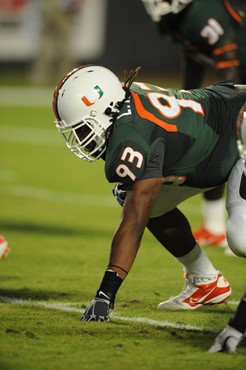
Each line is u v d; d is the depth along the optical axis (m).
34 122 52.03
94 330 14.18
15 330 14.14
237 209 13.80
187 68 24.00
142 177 13.84
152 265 20.59
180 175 14.58
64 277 19.05
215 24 22.48
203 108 14.64
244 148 12.96
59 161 39.44
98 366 12.30
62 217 27.20
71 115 14.12
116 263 13.95
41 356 12.76
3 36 71.50
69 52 70.19
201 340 13.73
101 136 14.12
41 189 32.44
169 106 14.32
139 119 13.96
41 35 70.25
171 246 15.98
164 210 15.55
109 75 14.29
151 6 23.11
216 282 16.09
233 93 15.23
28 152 41.81
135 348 13.20
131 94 14.27
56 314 15.44
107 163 13.88
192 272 16.09
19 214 27.58
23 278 18.88
